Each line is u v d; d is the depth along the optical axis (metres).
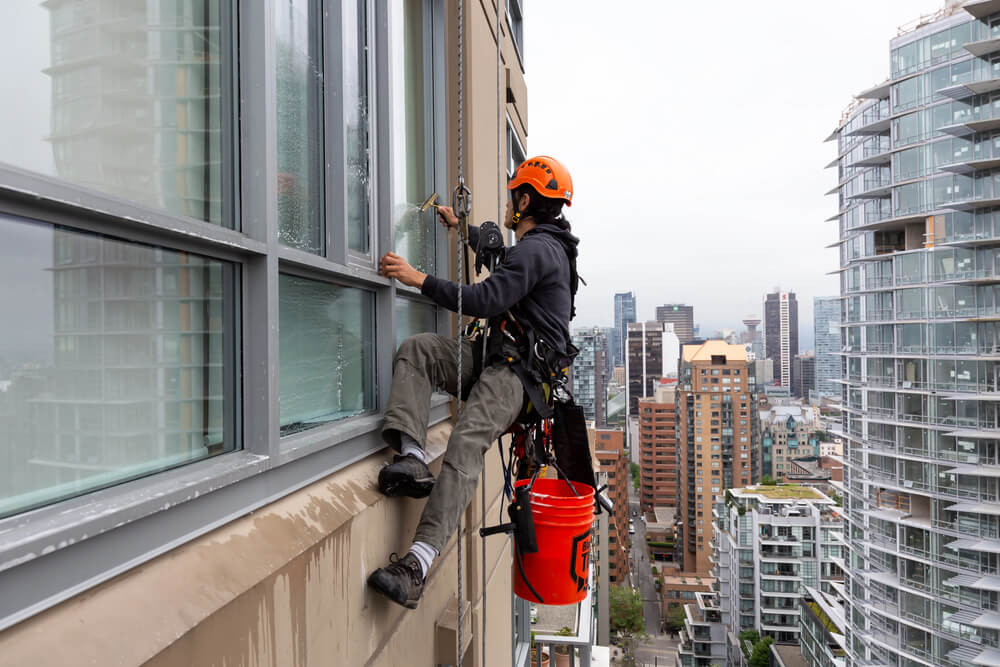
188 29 1.30
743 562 64.50
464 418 2.12
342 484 1.93
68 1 0.98
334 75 2.10
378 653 2.04
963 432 36.56
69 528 0.87
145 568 1.07
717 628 70.38
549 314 2.33
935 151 40.31
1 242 0.86
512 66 5.62
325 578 1.62
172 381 1.25
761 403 160.50
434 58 3.56
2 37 0.86
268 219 1.48
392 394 2.29
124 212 0.99
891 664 37.78
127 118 1.11
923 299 39.62
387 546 2.16
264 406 1.47
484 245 2.48
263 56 1.47
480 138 3.78
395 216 2.86
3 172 0.77
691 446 108.31
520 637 7.00
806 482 128.25
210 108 1.37
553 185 2.54
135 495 1.06
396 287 2.67
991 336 36.72
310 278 1.91
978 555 34.75
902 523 38.50
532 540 2.33
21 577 0.81
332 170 2.09
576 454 2.52
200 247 1.29
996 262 37.19
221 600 1.14
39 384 0.92
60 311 0.97
